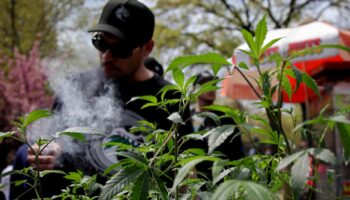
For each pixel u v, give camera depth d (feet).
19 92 61.57
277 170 2.45
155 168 3.15
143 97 3.65
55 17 72.18
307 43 19.27
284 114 3.32
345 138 2.67
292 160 2.43
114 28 7.19
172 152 3.70
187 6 62.69
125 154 3.11
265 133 3.20
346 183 12.17
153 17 7.86
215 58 3.10
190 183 3.53
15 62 66.39
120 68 7.18
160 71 11.16
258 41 3.04
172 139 3.73
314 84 3.06
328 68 18.93
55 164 5.88
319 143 2.83
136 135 6.62
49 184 6.28
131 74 7.42
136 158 3.12
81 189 5.05
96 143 6.33
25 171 3.78
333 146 10.50
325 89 18.90
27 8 76.64
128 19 7.30
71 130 3.42
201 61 3.15
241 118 3.21
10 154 13.71
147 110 6.97
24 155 7.25
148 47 8.11
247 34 3.04
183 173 2.56
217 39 63.26
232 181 2.40
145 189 3.01
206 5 62.34
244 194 2.77
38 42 66.49
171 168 3.44
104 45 7.10
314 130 3.13
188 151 3.75
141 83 7.46
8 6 73.72
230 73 3.17
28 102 61.93
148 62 10.96
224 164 2.59
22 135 3.54
